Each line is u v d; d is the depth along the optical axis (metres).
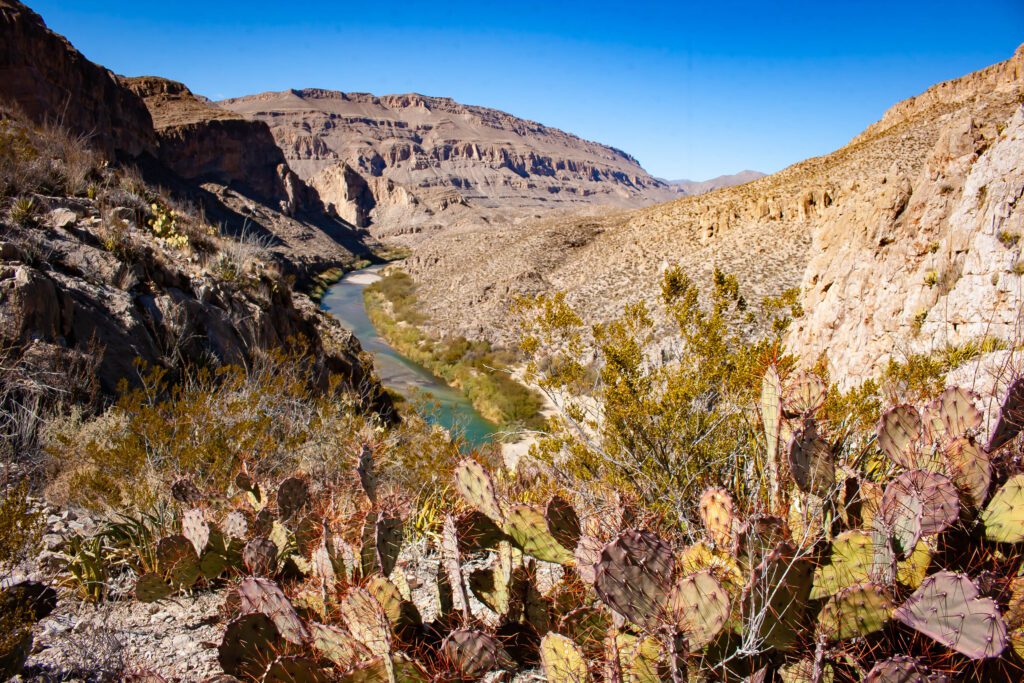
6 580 3.49
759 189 55.53
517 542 2.78
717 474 4.22
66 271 10.01
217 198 88.94
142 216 15.24
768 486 2.91
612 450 4.84
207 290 12.58
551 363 6.08
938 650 2.04
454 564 2.79
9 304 7.78
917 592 1.91
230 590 3.44
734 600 2.03
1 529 3.37
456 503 4.04
